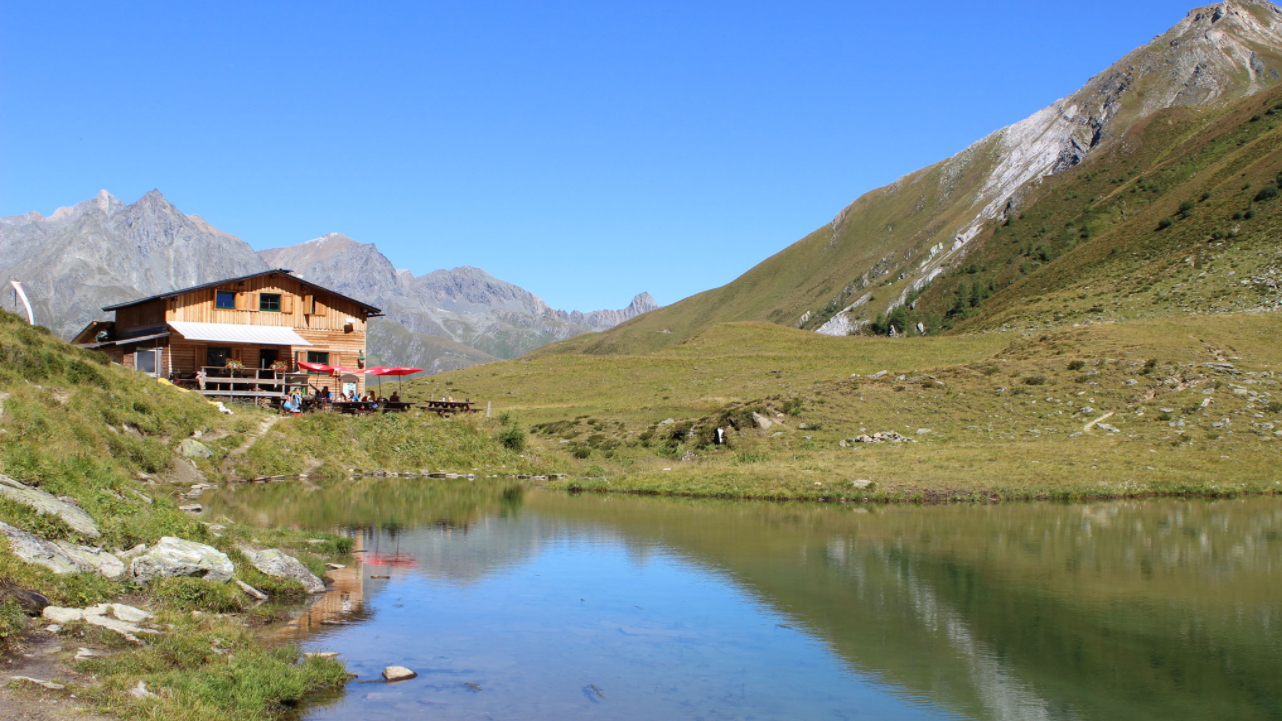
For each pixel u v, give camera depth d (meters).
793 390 63.53
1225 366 55.19
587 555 24.45
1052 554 24.80
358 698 12.82
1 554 13.77
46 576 13.83
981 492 36.81
